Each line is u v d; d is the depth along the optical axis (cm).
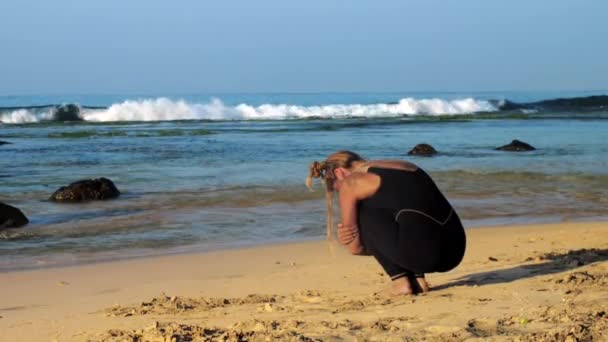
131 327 503
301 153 2275
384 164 562
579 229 1035
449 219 560
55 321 541
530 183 1596
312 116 4959
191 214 1219
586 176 1695
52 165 1955
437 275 673
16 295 686
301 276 723
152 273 789
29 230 1085
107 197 1390
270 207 1284
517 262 727
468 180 1634
